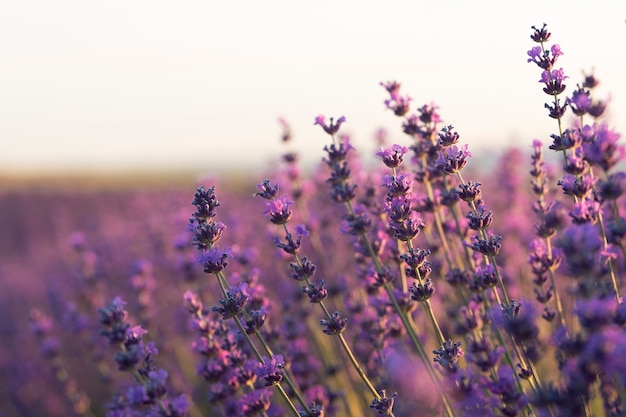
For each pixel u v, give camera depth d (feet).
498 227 4.07
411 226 2.72
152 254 5.20
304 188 3.84
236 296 2.71
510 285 3.44
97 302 4.52
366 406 3.26
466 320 2.83
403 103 3.06
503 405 2.45
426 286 2.72
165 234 5.19
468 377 2.45
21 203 12.58
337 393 3.18
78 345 4.91
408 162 3.10
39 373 5.03
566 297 3.26
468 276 3.04
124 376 4.43
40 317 4.40
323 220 4.17
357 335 3.30
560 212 2.85
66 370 4.91
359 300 3.39
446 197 3.03
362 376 2.70
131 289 4.68
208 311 3.20
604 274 2.46
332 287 3.64
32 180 17.92
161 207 7.00
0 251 10.67
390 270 2.94
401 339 3.07
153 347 2.68
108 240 6.90
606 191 2.44
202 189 2.76
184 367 4.09
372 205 3.22
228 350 2.93
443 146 2.92
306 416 2.68
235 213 5.26
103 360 4.19
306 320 3.58
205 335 2.97
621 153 2.43
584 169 2.59
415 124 3.07
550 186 3.37
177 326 4.12
